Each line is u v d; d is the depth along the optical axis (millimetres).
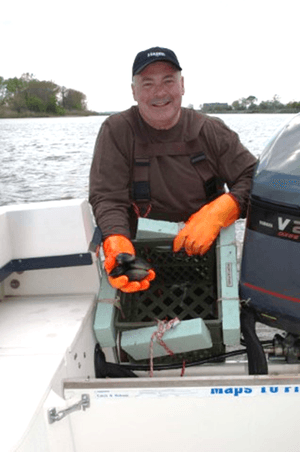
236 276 1815
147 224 1922
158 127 2057
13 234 1894
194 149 2090
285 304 1681
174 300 1976
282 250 1630
